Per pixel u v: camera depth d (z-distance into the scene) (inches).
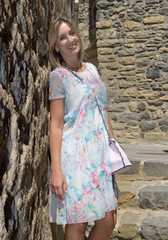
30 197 54.6
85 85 67.8
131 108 265.0
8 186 42.8
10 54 44.4
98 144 67.3
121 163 69.1
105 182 67.1
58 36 69.7
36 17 60.6
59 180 63.3
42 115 65.4
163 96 258.4
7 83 43.1
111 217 71.4
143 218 106.4
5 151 41.9
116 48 267.6
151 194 113.8
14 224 45.1
